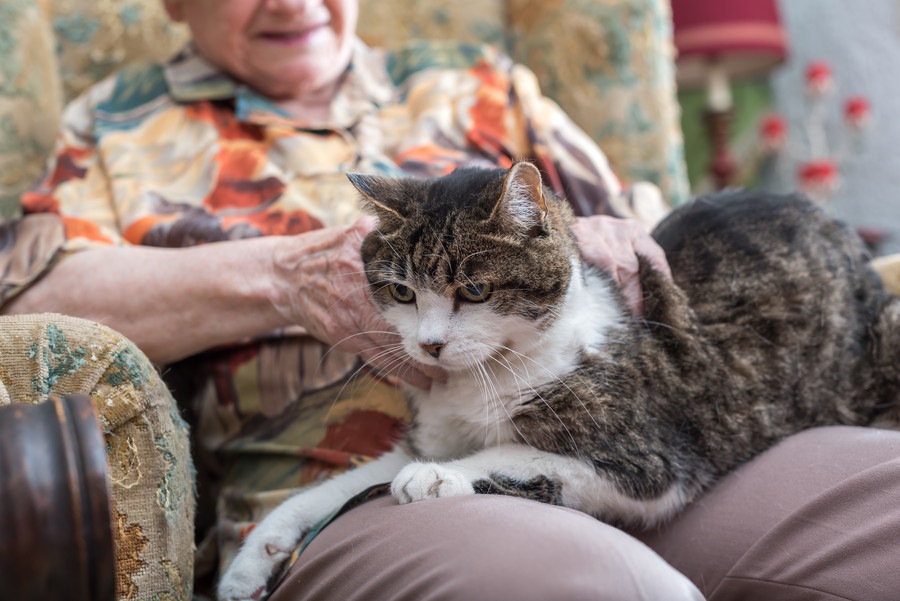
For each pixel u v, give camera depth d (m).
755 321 1.37
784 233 1.47
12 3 1.77
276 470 1.40
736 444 1.30
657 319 1.33
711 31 2.91
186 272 1.37
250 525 1.31
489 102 1.81
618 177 2.06
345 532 1.09
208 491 1.55
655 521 1.24
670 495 1.22
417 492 1.10
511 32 2.17
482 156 1.76
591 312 1.29
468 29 2.15
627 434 1.20
